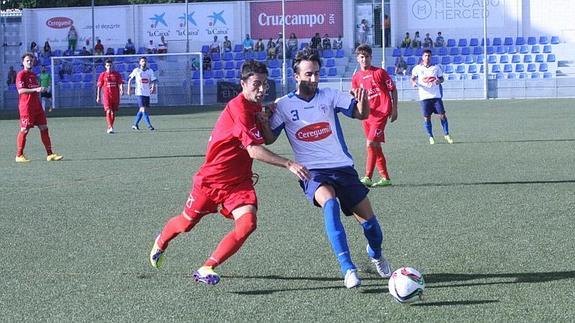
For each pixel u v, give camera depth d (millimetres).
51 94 51438
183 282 8188
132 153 22125
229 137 7656
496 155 19547
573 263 8555
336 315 6945
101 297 7668
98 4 77688
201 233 10656
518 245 9492
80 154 22141
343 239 7570
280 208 12398
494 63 58438
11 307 7375
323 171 7957
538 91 52656
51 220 11828
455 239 9914
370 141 14406
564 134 25094
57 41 64312
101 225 11359
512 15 60562
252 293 7727
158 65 54031
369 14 62156
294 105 8055
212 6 63062
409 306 7172
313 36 62594
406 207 12297
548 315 6785
